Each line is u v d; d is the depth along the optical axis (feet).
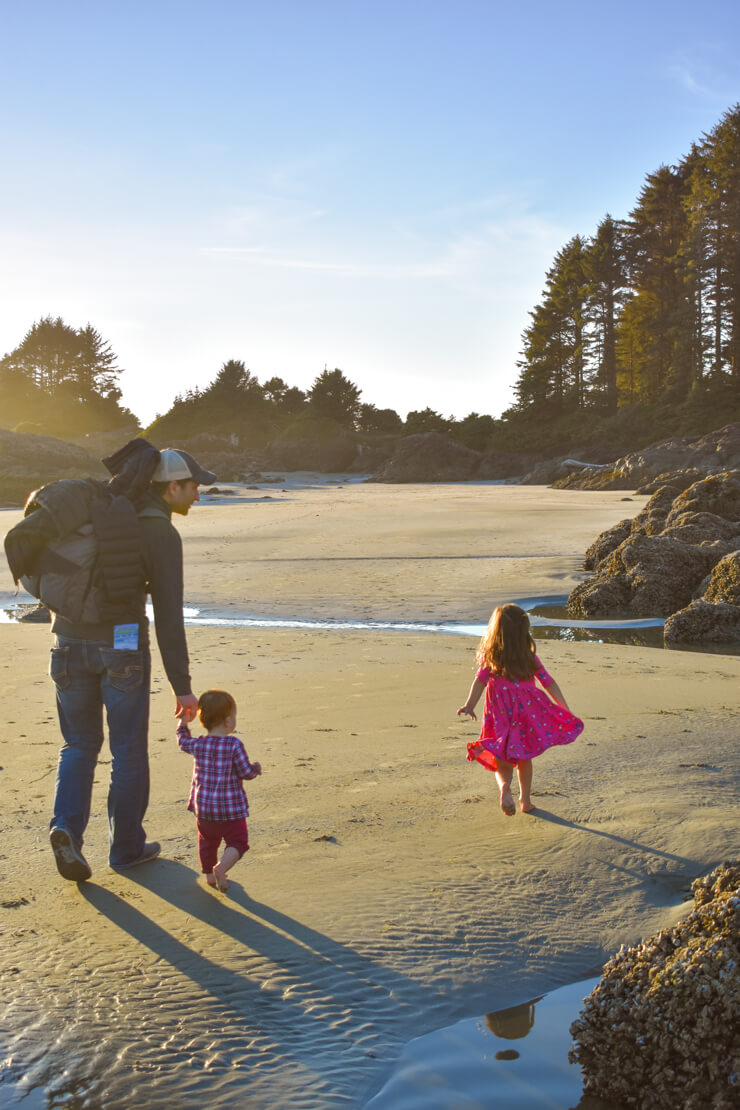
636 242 299.99
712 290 270.05
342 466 319.27
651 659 34.68
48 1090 8.75
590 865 13.98
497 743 16.11
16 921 12.28
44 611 49.19
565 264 333.42
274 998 10.40
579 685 28.81
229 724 13.76
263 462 314.35
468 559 70.08
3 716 25.03
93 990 10.50
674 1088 8.79
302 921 12.25
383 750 20.97
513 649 16.26
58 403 476.13
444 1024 10.09
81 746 14.03
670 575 50.85
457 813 16.42
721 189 264.11
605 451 252.42
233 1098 8.70
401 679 30.12
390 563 68.90
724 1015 8.78
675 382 269.03
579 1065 9.43
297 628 44.50
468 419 305.73
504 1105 8.79
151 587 14.25
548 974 11.14
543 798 17.11
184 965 11.08
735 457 178.70
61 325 493.77
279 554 76.07
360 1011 10.21
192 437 348.59
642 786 17.63
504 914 12.48
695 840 14.62
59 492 13.74
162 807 17.12
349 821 16.05
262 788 18.04
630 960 9.78
